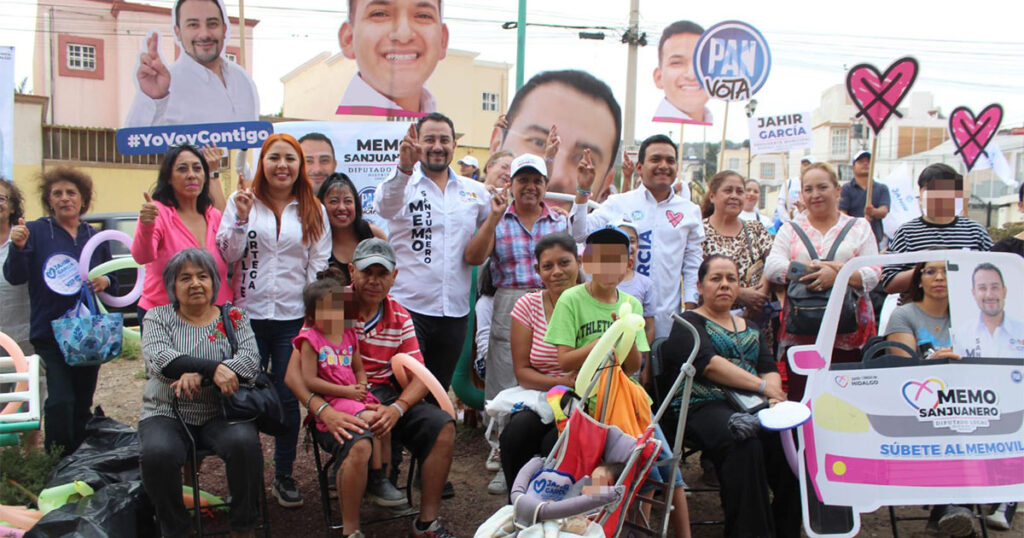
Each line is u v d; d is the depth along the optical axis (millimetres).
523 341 4004
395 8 6559
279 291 4297
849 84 5652
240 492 3562
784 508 3820
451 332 4727
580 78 8695
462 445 5504
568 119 8727
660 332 4840
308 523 4152
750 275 5141
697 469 5250
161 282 4164
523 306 4059
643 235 4879
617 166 9656
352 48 6598
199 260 3756
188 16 6160
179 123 6254
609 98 8750
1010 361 3570
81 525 3277
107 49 19094
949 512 3805
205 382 3621
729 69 7934
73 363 4344
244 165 6105
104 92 19172
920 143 38781
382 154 6605
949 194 4520
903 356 3643
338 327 3783
